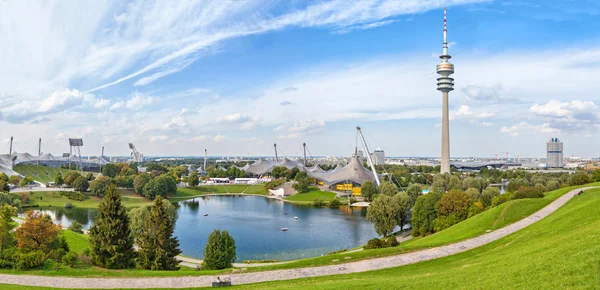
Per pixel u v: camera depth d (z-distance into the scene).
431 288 37.28
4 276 53.03
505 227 71.81
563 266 32.69
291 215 165.38
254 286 48.38
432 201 102.94
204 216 161.88
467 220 84.81
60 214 162.38
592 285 27.64
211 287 48.97
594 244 36.47
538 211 77.25
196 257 95.44
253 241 114.38
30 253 57.75
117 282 51.97
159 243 67.31
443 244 65.62
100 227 63.34
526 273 34.25
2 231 64.31
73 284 50.84
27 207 177.25
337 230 130.62
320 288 42.34
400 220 116.88
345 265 56.97
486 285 34.22
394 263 56.81
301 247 107.12
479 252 58.47
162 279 53.38
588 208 60.47
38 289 48.06
